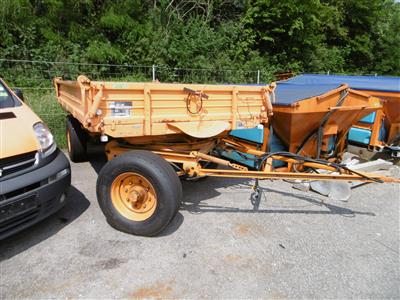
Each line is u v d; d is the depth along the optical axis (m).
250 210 4.10
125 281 2.67
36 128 3.30
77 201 4.11
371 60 23.42
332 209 4.25
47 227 3.45
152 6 14.95
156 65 12.71
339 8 20.94
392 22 23.30
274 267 2.95
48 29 11.64
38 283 2.60
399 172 5.88
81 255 2.98
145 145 3.77
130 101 3.08
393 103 6.00
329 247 3.32
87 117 2.87
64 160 3.39
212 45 14.10
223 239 3.37
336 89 4.60
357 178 3.61
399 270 2.98
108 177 3.27
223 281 2.73
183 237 3.37
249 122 3.98
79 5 12.85
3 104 3.57
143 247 3.15
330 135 5.23
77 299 2.45
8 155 2.83
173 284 2.66
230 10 17.12
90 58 11.92
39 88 9.13
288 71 17.44
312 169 4.82
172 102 3.33
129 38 12.78
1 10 10.66
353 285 2.76
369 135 6.28
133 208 3.38
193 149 4.00
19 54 10.71
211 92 3.57
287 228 3.68
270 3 15.98
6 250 3.02
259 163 4.29
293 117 4.41
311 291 2.66
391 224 3.89
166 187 3.06
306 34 17.61
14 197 2.77
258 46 17.22
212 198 4.44
